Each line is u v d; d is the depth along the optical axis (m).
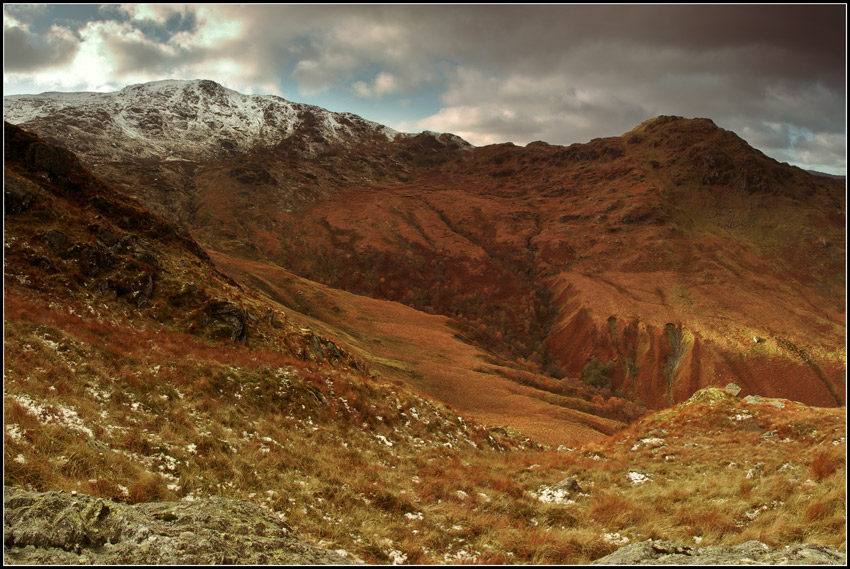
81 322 22.95
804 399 197.12
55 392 14.54
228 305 35.88
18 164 38.53
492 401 83.81
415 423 26.77
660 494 16.05
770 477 15.96
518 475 20.69
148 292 33.97
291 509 11.67
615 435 32.94
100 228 36.22
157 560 6.30
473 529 12.29
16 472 8.82
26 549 6.20
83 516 7.04
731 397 32.81
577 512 14.30
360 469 17.09
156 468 12.21
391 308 163.38
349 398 25.97
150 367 20.61
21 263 28.47
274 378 24.06
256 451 15.60
